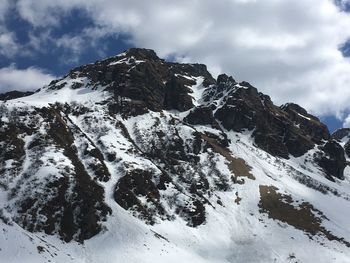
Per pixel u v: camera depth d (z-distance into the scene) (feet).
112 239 334.85
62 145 402.52
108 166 413.39
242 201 450.30
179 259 333.83
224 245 381.81
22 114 410.31
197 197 428.15
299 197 475.72
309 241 401.90
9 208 334.65
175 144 499.51
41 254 277.23
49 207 339.77
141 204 381.60
